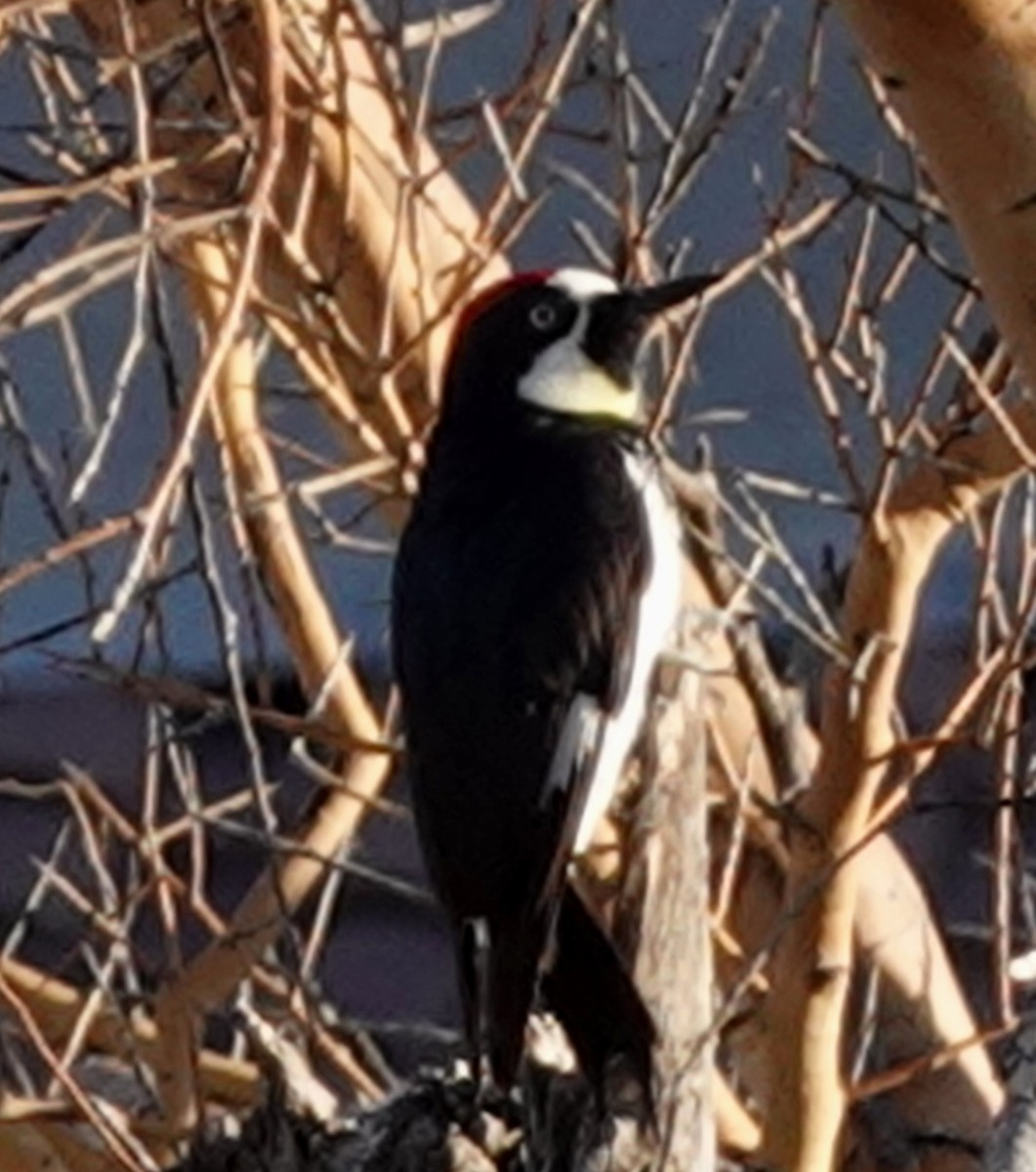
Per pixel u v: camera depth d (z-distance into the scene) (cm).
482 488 1113
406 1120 942
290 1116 948
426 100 1232
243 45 1166
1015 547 1393
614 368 1152
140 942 1480
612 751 1049
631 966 970
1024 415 1162
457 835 1040
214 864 1545
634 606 1074
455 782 1049
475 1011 977
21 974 1309
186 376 1397
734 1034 1241
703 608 1176
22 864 1791
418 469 1216
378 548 1276
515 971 959
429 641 1076
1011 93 870
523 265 1581
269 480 1233
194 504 1159
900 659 1179
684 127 1238
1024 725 1284
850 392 1440
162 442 1593
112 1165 1257
